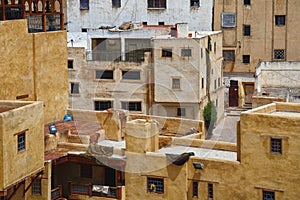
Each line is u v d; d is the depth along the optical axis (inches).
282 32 3016.7
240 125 1647.4
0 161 1530.5
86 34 2714.1
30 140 1625.2
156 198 1731.1
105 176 1829.5
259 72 2832.2
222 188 1675.7
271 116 1606.8
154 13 3011.8
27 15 1907.0
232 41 3053.6
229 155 1772.9
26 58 1863.9
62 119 1984.5
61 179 1845.5
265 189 1632.6
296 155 1592.0
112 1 3016.7
